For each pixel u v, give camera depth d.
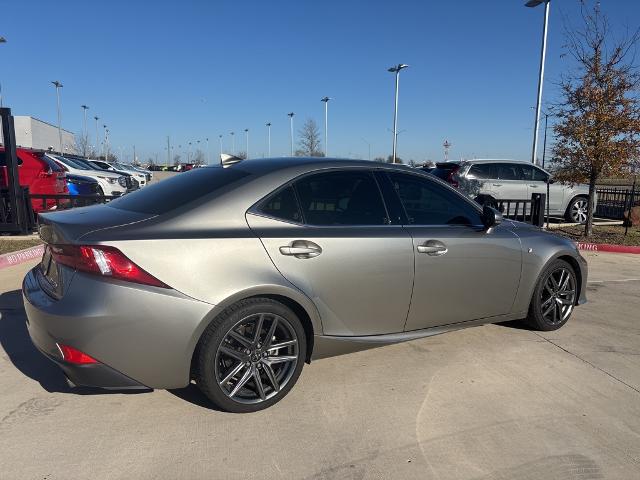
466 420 3.15
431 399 3.42
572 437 2.98
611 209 14.80
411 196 3.91
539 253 4.48
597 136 10.06
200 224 3.04
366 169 3.77
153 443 2.84
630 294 6.34
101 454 2.72
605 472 2.66
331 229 3.43
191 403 3.30
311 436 2.94
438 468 2.67
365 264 3.47
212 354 2.98
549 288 4.71
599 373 3.88
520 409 3.30
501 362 4.06
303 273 3.24
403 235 3.67
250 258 3.06
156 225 2.98
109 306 2.73
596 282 7.02
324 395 3.45
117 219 3.06
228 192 3.22
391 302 3.64
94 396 3.37
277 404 3.31
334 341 3.45
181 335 2.87
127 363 2.82
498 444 2.90
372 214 3.65
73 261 2.83
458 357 4.15
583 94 9.97
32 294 3.10
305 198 3.43
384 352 4.23
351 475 2.60
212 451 2.78
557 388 3.62
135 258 2.79
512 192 12.20
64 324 2.75
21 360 3.91
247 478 2.56
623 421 3.18
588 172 10.47
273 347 3.21
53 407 3.21
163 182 3.81
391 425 3.08
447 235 3.90
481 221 4.24
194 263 2.90
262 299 3.11
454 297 3.97
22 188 9.22
